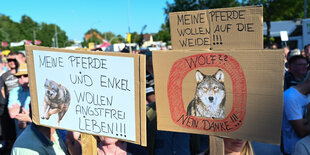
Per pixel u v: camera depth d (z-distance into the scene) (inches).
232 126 46.5
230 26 45.4
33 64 60.0
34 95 61.4
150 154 70.6
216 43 46.9
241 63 44.1
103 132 55.0
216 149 48.6
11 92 130.6
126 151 65.7
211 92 47.3
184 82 49.3
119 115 52.7
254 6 43.0
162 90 51.3
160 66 50.8
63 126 59.1
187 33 49.1
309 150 66.1
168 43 1305.4
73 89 56.7
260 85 43.0
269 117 42.9
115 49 371.2
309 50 223.0
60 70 57.2
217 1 608.4
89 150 57.9
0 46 2016.5
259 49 42.4
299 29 832.3
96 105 54.7
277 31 908.0
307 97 96.4
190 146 79.4
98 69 53.2
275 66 41.4
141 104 50.1
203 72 47.6
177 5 629.9
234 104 45.7
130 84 50.6
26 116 88.2
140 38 539.8
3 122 160.9
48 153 69.7
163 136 70.5
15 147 66.5
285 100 97.8
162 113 52.1
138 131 51.3
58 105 58.9
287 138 101.0
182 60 48.8
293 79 152.0
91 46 620.4
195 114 49.3
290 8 666.8
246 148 54.5
